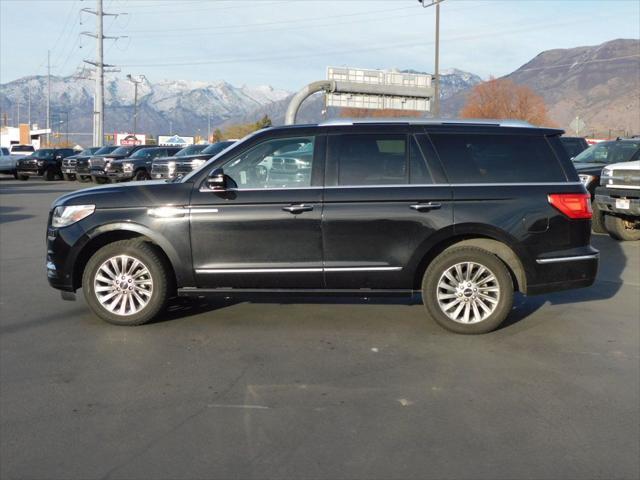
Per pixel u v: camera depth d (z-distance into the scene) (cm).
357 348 557
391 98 4144
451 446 379
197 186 607
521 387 471
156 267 611
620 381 484
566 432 399
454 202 591
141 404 439
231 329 612
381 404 439
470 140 609
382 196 592
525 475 347
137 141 7575
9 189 2669
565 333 607
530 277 597
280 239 597
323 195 594
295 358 531
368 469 353
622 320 653
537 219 593
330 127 611
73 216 613
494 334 602
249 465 357
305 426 405
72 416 420
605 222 1200
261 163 609
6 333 600
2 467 354
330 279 598
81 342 573
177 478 343
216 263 604
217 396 453
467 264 593
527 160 608
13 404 438
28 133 8600
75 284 627
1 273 884
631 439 390
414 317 657
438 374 496
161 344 567
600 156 1434
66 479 342
